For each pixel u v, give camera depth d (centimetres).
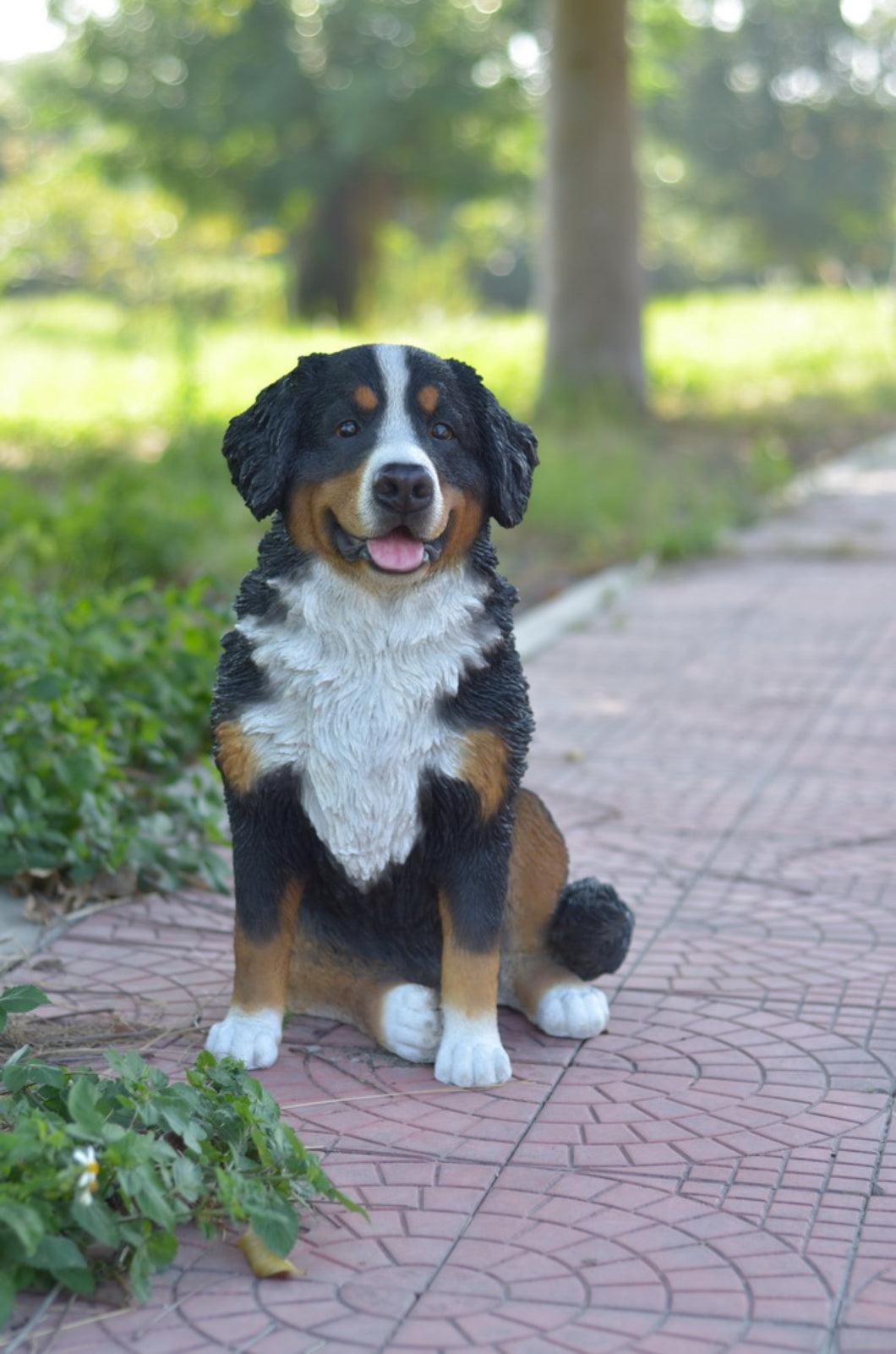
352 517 398
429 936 453
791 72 6181
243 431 421
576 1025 459
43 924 555
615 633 1066
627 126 2167
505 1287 331
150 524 1076
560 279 2178
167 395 2211
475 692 422
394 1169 381
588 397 2131
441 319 4012
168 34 3775
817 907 572
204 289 4084
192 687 727
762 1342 312
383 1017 446
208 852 606
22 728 613
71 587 1023
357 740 417
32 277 4609
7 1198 318
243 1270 338
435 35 3712
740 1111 413
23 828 578
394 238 4522
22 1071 374
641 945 538
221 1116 368
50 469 1641
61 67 3944
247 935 439
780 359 2969
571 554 1339
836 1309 322
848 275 6500
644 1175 379
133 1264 325
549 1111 413
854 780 733
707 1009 483
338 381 409
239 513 1293
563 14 2131
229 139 3816
